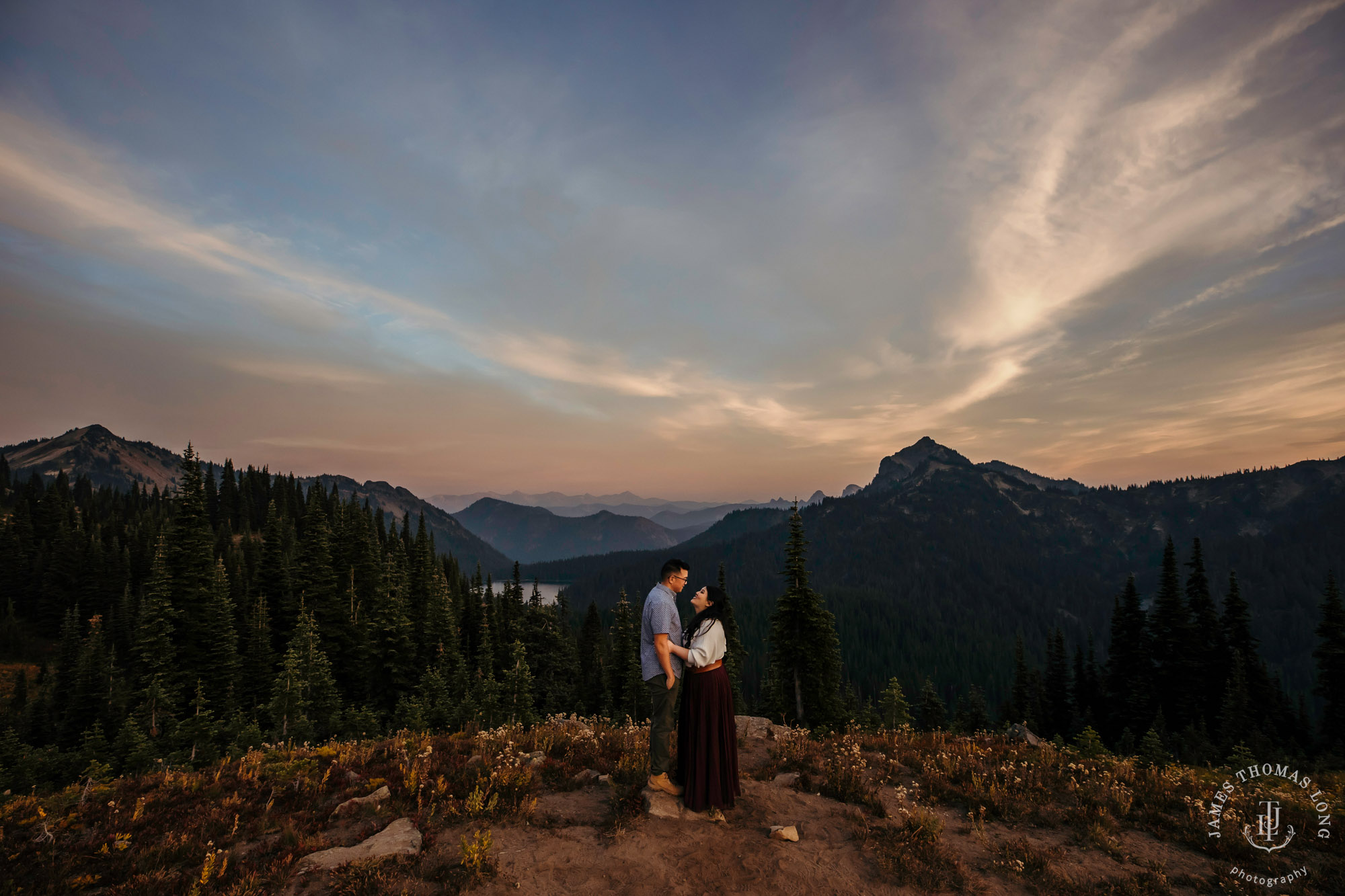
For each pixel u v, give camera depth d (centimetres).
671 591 666
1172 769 898
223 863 511
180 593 5103
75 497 15225
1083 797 762
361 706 5194
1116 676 5741
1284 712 5022
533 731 945
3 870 498
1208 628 5453
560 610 10569
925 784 796
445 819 604
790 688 3625
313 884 478
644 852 534
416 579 7850
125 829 604
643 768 733
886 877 516
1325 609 4912
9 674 6588
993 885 527
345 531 7725
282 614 5997
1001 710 6875
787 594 3603
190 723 3600
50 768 3331
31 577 8619
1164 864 596
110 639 6612
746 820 618
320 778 747
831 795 728
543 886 475
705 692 629
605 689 6481
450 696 4841
